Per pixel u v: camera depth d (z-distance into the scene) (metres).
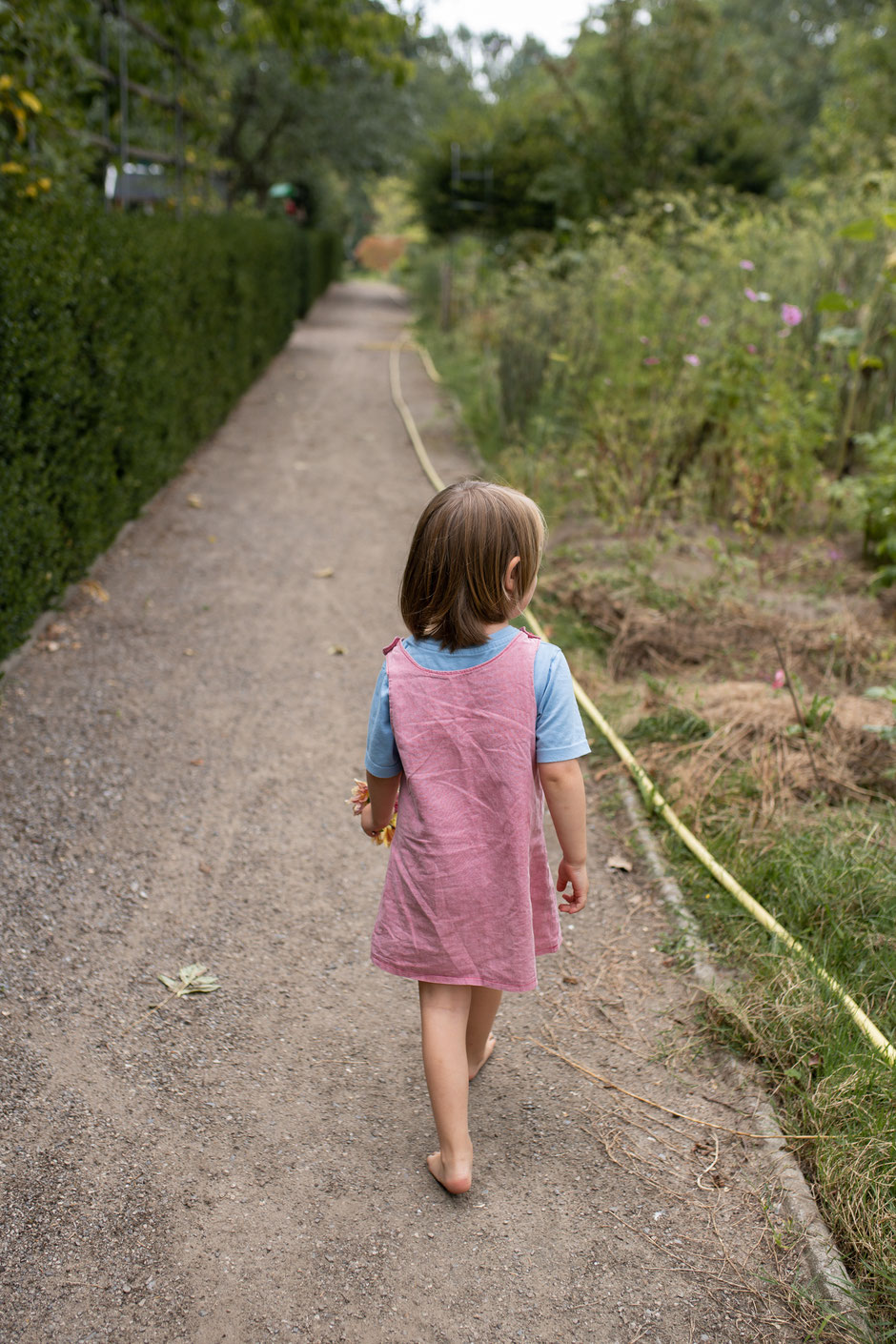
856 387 6.46
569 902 2.17
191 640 5.23
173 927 3.04
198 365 8.97
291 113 23.95
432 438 10.28
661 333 7.18
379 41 12.93
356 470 8.99
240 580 6.15
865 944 2.82
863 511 5.72
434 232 23.97
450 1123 2.11
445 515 1.95
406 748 2.01
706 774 3.72
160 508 7.45
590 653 4.86
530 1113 2.43
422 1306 1.93
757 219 8.12
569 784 1.99
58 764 3.88
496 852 2.02
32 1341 1.82
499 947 2.06
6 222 4.56
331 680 4.87
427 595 1.98
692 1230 2.11
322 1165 2.25
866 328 6.34
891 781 3.69
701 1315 1.92
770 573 5.64
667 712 4.12
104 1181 2.16
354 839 3.58
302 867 3.40
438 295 20.88
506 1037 2.69
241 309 11.40
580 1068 2.58
